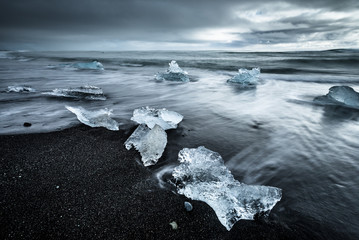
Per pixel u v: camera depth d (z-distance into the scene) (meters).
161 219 1.78
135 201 1.96
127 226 1.69
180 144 3.15
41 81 9.10
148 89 7.94
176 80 10.22
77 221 1.70
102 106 5.26
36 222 1.66
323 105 5.52
